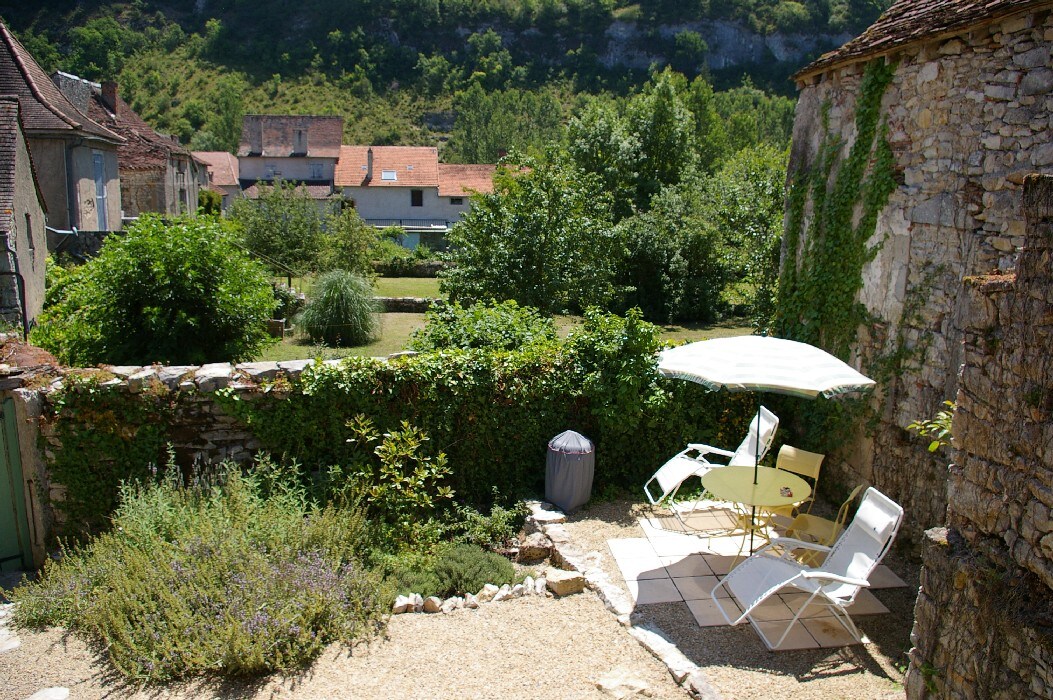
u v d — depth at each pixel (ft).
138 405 22.43
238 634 15.34
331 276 59.47
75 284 38.83
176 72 291.17
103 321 35.06
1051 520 10.04
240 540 18.80
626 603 18.08
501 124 250.98
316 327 58.08
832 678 15.06
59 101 61.46
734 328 74.28
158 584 17.02
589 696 14.49
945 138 20.12
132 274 34.71
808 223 27.17
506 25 343.26
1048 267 10.12
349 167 165.37
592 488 25.52
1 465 21.54
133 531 19.30
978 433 11.75
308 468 23.79
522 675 15.25
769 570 16.61
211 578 17.28
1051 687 9.80
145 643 15.89
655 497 25.38
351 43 320.09
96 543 19.67
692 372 18.67
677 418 26.27
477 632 17.02
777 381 17.47
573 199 56.75
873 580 19.47
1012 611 10.55
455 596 19.11
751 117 171.01
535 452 25.61
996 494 11.29
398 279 106.63
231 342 37.60
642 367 25.84
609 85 315.37
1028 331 10.54
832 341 25.40
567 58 331.98
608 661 15.75
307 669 15.55
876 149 23.24
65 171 56.85
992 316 11.40
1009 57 17.90
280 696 14.60
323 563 18.43
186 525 19.74
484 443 25.04
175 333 35.17
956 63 19.69
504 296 54.54
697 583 19.12
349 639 16.67
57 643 16.71
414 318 73.51
